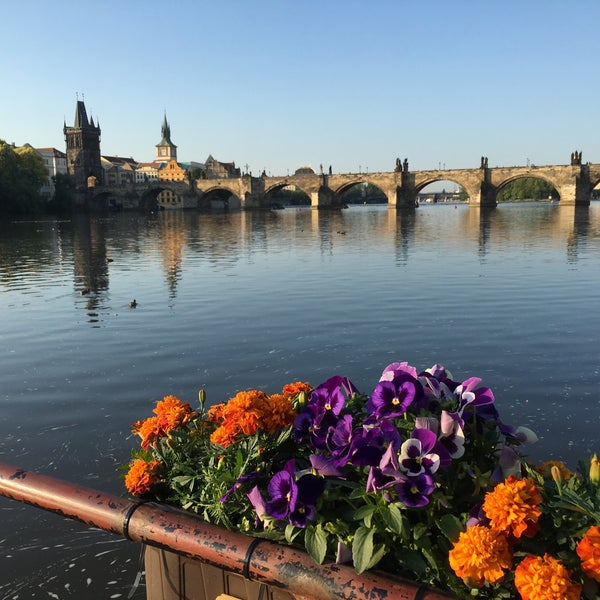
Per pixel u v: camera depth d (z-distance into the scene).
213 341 13.84
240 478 2.94
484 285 21.38
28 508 6.18
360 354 12.34
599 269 25.44
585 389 9.66
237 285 23.41
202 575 2.96
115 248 45.97
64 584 4.91
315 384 10.52
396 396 3.05
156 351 13.06
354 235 55.59
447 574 2.60
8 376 11.41
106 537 5.62
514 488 2.44
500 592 2.48
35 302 20.42
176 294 21.41
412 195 141.25
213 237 57.50
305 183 153.75
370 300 18.81
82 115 185.62
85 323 16.48
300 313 17.00
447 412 2.91
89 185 189.50
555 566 2.22
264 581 2.50
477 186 130.88
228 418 3.28
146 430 3.77
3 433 8.45
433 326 14.74
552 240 43.28
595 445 7.54
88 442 8.05
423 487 2.60
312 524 2.75
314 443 3.10
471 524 2.56
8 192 119.38
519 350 12.24
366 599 2.29
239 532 2.87
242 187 160.50
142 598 4.72
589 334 13.46
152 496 3.34
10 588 4.88
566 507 2.48
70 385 10.72
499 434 3.16
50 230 75.88
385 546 2.63
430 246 40.81
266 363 11.90
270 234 60.31
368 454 2.72
